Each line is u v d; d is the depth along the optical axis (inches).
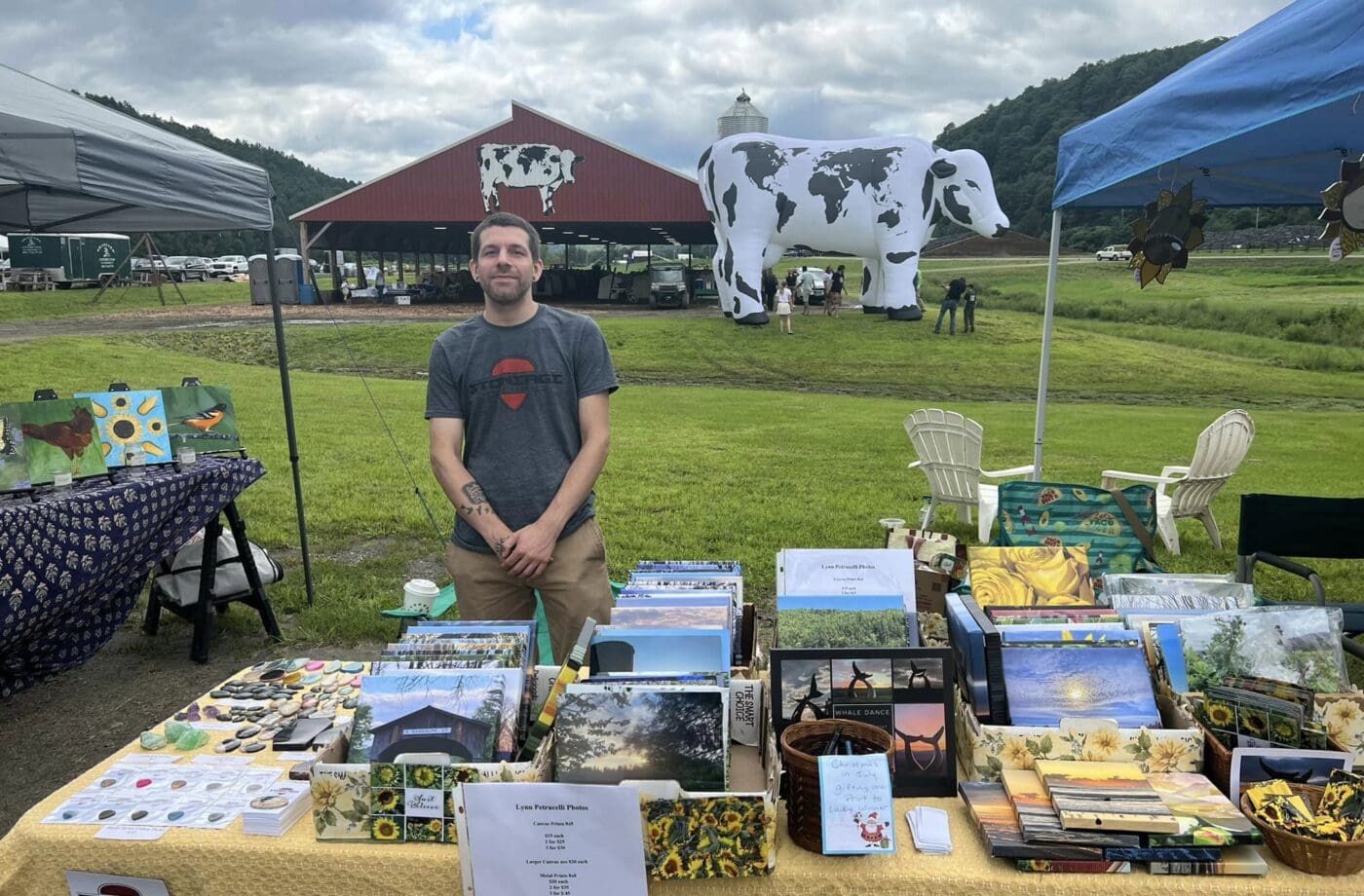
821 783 58.6
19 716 142.7
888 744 63.8
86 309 1104.8
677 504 284.7
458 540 103.0
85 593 136.6
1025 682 69.1
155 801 67.2
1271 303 1234.6
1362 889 55.6
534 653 78.7
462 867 58.2
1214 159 177.9
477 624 77.1
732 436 430.9
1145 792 60.1
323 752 63.9
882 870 58.3
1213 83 123.4
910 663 67.4
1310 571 143.6
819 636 72.9
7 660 140.5
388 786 61.2
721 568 90.7
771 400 590.9
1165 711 69.7
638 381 692.7
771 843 57.6
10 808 117.6
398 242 1592.0
